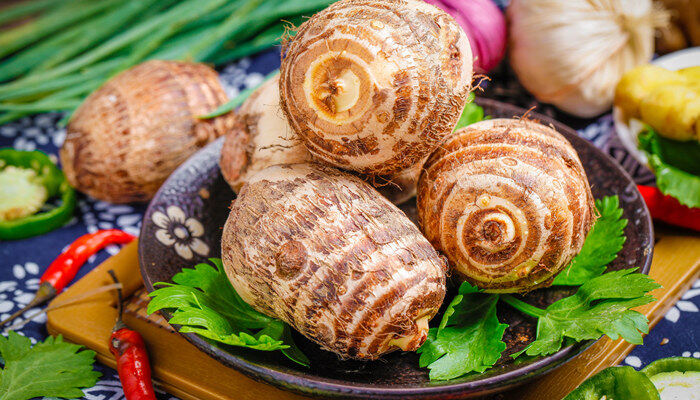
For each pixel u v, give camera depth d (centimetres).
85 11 61
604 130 55
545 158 38
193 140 50
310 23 38
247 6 58
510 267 38
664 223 46
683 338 41
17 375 40
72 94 56
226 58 61
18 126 60
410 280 36
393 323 36
